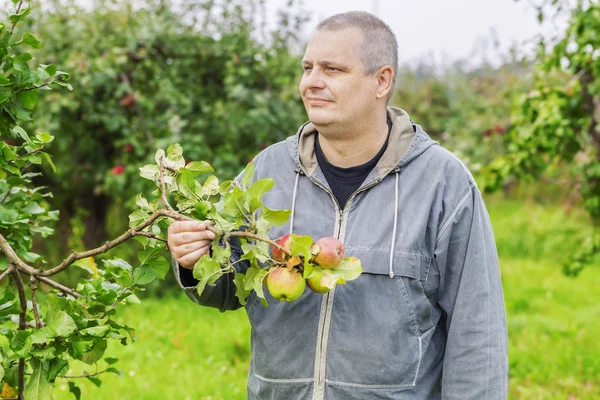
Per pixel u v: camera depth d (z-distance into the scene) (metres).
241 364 5.18
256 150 7.36
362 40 1.98
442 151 2.10
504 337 2.01
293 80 7.32
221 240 2.01
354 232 2.04
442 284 2.04
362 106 2.00
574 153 5.33
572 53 5.28
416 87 14.66
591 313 6.68
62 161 7.11
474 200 2.05
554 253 9.84
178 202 1.98
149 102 6.82
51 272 1.97
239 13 7.36
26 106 2.16
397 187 2.04
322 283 1.75
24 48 6.65
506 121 11.27
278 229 2.09
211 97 7.32
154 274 2.10
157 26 6.98
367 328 1.97
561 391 4.78
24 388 2.06
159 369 4.92
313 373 2.01
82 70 6.50
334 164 2.11
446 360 2.03
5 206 2.51
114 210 8.24
